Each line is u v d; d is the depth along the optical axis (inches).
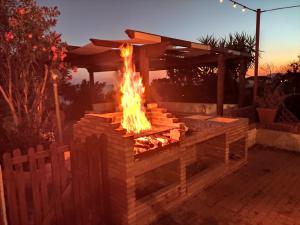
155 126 185.6
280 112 358.9
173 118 179.2
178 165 169.2
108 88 513.3
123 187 133.3
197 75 540.7
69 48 242.4
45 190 116.1
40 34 199.6
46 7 203.0
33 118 209.9
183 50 284.7
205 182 194.7
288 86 427.5
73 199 126.0
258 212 160.2
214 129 197.2
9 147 179.5
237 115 329.4
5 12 195.8
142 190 181.8
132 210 136.5
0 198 94.3
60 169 120.3
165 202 160.4
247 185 201.3
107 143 138.9
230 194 185.6
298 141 285.7
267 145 313.3
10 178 104.8
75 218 127.6
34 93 219.6
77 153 125.6
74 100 440.5
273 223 147.8
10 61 202.1
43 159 114.6
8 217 114.7
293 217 154.1
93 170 133.4
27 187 156.4
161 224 147.8
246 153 249.1
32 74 214.4
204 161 230.7
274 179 213.2
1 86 204.8
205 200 176.7
